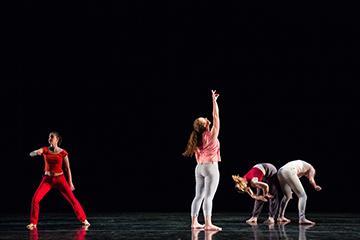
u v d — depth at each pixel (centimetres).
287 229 702
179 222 838
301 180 1278
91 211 1254
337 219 922
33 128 1274
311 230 687
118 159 1301
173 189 1299
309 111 1255
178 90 1291
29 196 1280
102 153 1299
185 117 1291
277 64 1263
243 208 1280
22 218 961
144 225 775
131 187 1305
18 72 1268
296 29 1250
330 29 1238
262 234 629
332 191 1254
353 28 1228
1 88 1263
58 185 751
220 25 1271
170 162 1298
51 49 1272
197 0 1270
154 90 1295
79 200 1303
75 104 1288
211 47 1277
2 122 1266
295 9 1245
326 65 1246
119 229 703
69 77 1284
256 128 1271
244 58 1272
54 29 1268
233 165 1277
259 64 1270
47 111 1280
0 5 1245
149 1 1271
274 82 1266
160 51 1286
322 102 1250
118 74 1292
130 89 1296
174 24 1278
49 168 746
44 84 1277
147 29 1280
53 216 1023
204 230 684
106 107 1295
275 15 1254
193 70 1284
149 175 1301
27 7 1254
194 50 1282
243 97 1276
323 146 1251
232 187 1279
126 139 1300
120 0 1268
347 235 617
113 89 1295
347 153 1241
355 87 1236
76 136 1291
